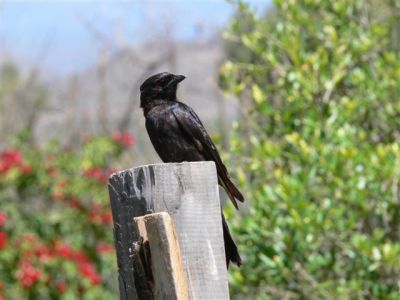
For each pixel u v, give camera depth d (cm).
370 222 1195
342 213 1136
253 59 1464
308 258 1138
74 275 1922
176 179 621
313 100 1216
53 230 2064
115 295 2041
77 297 1923
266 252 1126
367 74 1286
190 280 608
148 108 927
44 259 1905
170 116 905
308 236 1105
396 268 1113
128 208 632
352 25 1343
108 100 3469
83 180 2120
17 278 1881
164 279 599
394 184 1133
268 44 1336
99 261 2100
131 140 2212
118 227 641
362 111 1258
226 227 675
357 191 1120
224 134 2650
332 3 1380
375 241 1095
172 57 3475
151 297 612
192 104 3266
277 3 1338
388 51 1405
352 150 1119
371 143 1266
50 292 1909
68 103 3538
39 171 2077
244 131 1290
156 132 911
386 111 1251
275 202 1122
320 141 1151
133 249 618
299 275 1141
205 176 623
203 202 621
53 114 3503
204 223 618
